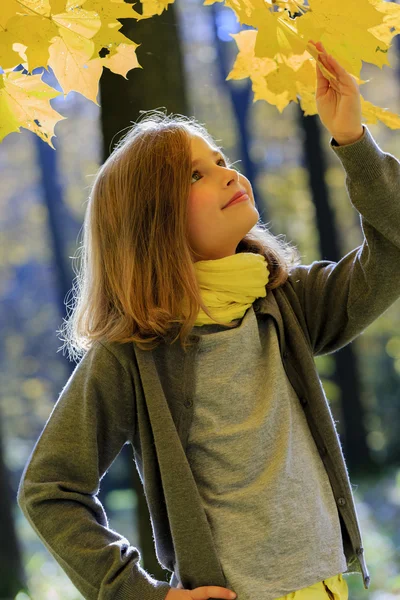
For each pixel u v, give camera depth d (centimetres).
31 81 220
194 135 229
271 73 228
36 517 213
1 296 3003
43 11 204
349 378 1407
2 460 970
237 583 200
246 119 1978
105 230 230
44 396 2466
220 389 214
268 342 224
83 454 215
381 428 1533
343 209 1792
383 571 736
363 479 1308
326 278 232
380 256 215
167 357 218
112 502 1505
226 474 209
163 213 221
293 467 209
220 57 1995
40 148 2325
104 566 206
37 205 2650
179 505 206
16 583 897
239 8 202
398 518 966
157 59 359
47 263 2672
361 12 205
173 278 218
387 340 1648
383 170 210
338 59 214
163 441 209
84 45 209
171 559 220
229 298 220
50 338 2848
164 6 224
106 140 362
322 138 1496
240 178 229
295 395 222
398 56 1719
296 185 1834
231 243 224
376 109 223
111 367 217
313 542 204
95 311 230
